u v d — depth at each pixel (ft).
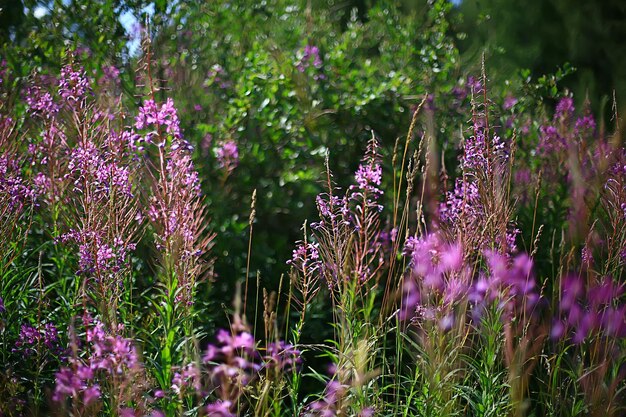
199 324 16.42
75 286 13.62
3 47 20.40
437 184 17.58
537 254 17.72
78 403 11.02
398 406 12.35
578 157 18.43
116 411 10.27
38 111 16.26
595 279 14.15
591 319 13.43
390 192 19.92
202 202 18.17
